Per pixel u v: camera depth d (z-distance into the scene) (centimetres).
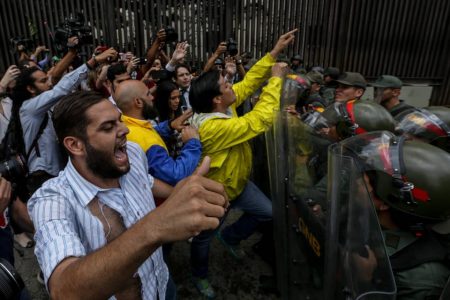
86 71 245
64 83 227
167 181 155
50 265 74
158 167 153
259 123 175
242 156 193
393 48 748
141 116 170
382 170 91
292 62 608
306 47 727
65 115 98
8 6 600
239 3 679
